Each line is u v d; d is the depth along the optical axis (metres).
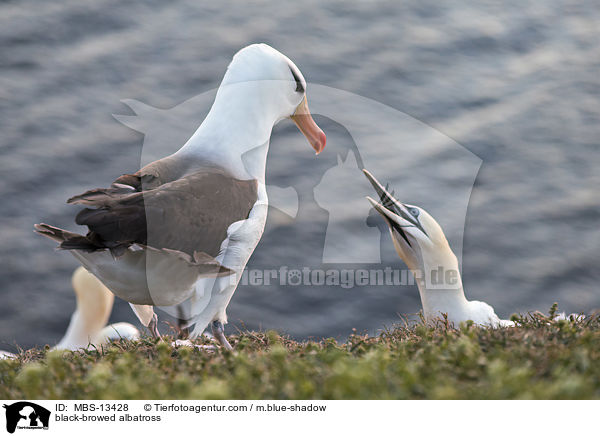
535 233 19.39
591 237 19.39
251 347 7.65
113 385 5.40
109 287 7.83
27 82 28.03
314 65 26.42
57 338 18.08
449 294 8.85
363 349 6.46
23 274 19.89
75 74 28.56
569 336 6.25
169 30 31.95
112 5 34.50
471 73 27.08
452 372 5.24
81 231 20.95
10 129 25.06
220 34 31.36
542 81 26.98
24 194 22.20
